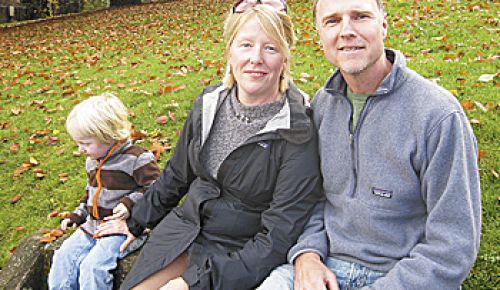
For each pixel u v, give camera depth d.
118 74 7.27
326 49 2.01
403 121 1.86
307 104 2.38
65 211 3.87
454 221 1.73
